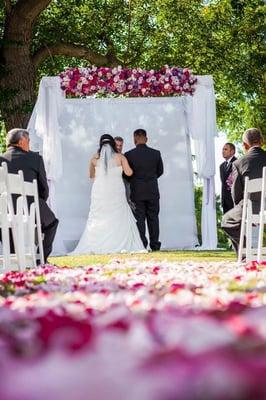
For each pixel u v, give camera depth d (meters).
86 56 23.41
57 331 2.04
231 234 10.46
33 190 9.83
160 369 1.20
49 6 24.94
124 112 16.97
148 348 1.56
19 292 5.34
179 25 26.88
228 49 26.86
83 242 15.45
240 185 10.57
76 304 3.54
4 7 21.91
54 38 23.98
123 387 1.12
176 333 1.69
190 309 3.10
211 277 6.46
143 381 1.14
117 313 2.70
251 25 26.98
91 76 16.30
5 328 2.69
